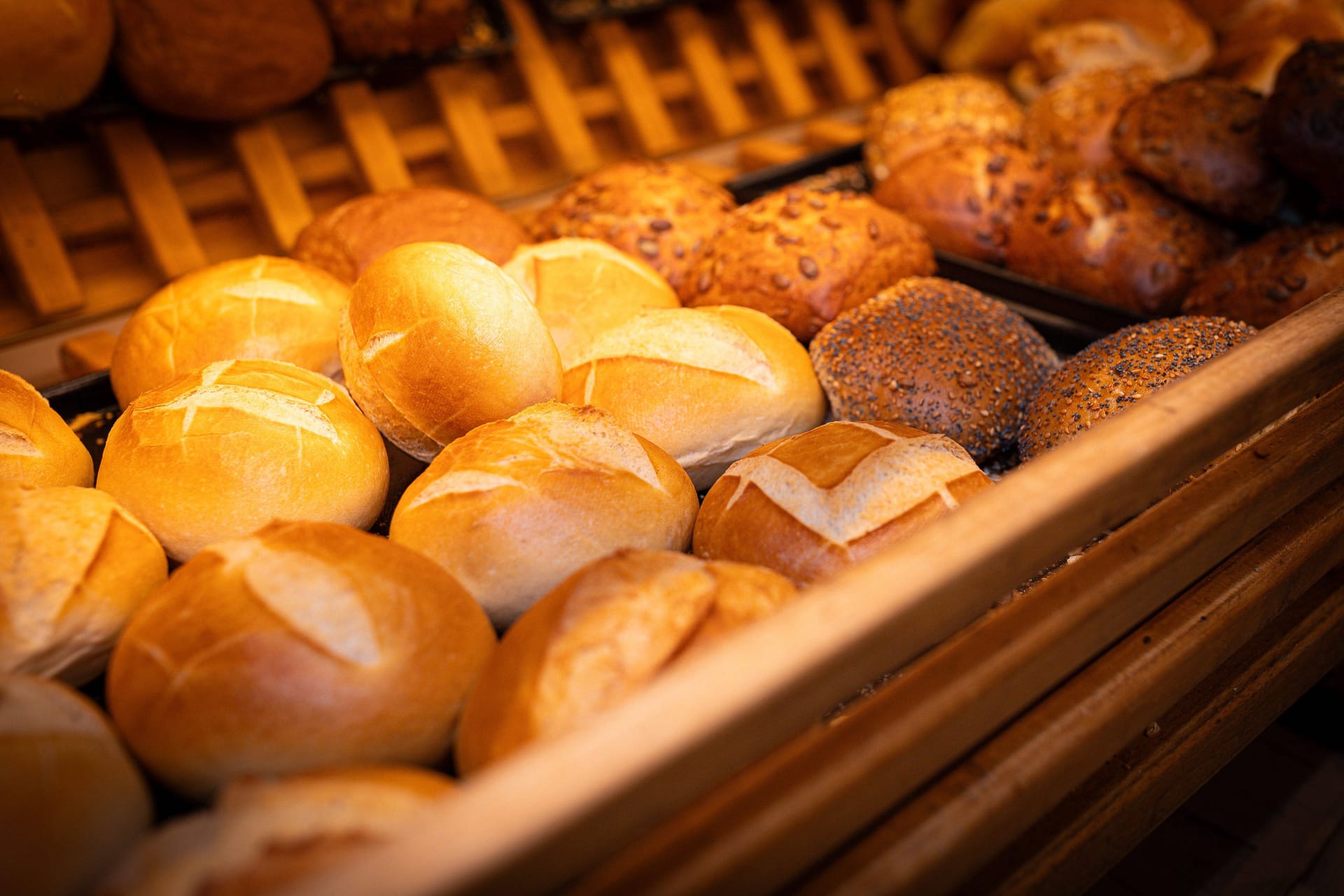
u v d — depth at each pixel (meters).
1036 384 0.55
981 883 0.42
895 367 0.53
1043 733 0.41
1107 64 0.81
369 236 0.60
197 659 0.38
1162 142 0.64
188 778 0.38
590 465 0.46
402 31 0.72
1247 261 0.59
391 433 0.51
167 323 0.54
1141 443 0.38
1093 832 0.44
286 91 0.68
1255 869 0.59
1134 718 0.43
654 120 0.82
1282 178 0.62
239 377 0.48
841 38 0.94
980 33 0.91
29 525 0.42
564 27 0.83
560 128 0.79
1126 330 0.54
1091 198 0.64
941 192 0.68
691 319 0.52
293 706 0.38
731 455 0.52
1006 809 0.39
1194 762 0.47
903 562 0.35
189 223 0.68
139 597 0.43
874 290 0.58
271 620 0.39
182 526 0.45
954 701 0.37
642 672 0.38
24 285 0.63
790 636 0.33
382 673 0.39
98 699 0.43
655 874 0.34
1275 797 0.63
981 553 0.35
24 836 0.35
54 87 0.62
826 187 0.78
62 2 0.59
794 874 0.35
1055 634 0.39
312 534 0.41
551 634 0.39
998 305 0.57
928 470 0.46
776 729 0.34
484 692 0.39
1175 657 0.44
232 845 0.34
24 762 0.35
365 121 0.73
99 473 0.48
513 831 0.27
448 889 0.26
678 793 0.32
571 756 0.29
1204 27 0.82
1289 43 0.79
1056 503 0.37
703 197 0.64
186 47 0.63
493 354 0.48
